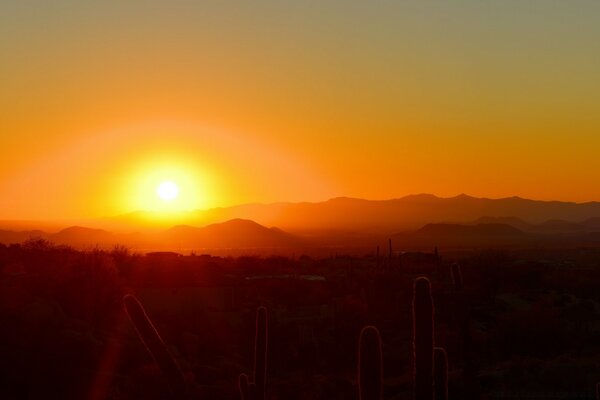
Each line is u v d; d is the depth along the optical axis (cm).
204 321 4066
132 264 4841
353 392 2859
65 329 2981
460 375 2594
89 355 2841
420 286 793
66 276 3803
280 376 3312
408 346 3925
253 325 4128
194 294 4469
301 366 3634
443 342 3212
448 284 5044
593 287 6159
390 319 4478
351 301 4681
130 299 839
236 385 2873
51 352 2775
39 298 3259
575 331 4047
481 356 3428
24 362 2691
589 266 9775
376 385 723
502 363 3125
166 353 834
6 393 2564
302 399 2759
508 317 4066
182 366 3127
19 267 3953
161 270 4747
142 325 828
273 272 6156
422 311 787
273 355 3747
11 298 3153
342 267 7375
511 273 6444
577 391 2650
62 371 2689
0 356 2680
